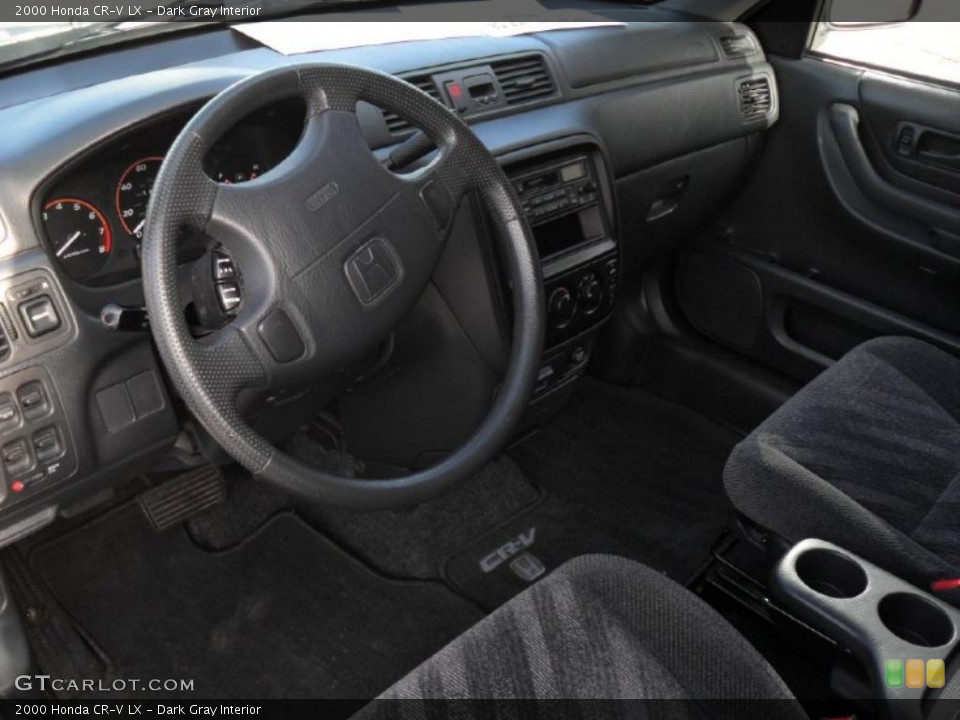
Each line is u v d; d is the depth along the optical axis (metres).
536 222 1.54
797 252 2.05
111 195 1.21
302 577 1.83
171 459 1.48
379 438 1.72
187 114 1.24
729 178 2.04
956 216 1.77
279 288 1.04
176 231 0.99
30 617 1.72
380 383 1.61
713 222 2.18
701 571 1.84
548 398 1.78
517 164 1.51
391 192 1.13
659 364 2.29
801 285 2.03
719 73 1.89
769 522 1.25
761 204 2.10
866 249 1.93
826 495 1.21
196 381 1.00
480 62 1.56
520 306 1.28
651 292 2.26
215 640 1.71
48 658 1.66
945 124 1.75
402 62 1.48
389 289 1.13
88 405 1.20
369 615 1.76
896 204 1.85
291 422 1.38
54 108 1.19
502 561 1.87
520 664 0.97
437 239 1.20
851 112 1.90
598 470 2.10
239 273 1.07
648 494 2.04
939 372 1.49
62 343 1.15
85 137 1.15
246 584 1.82
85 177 1.18
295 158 1.08
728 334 2.21
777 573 1.09
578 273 1.61
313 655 1.69
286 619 1.75
